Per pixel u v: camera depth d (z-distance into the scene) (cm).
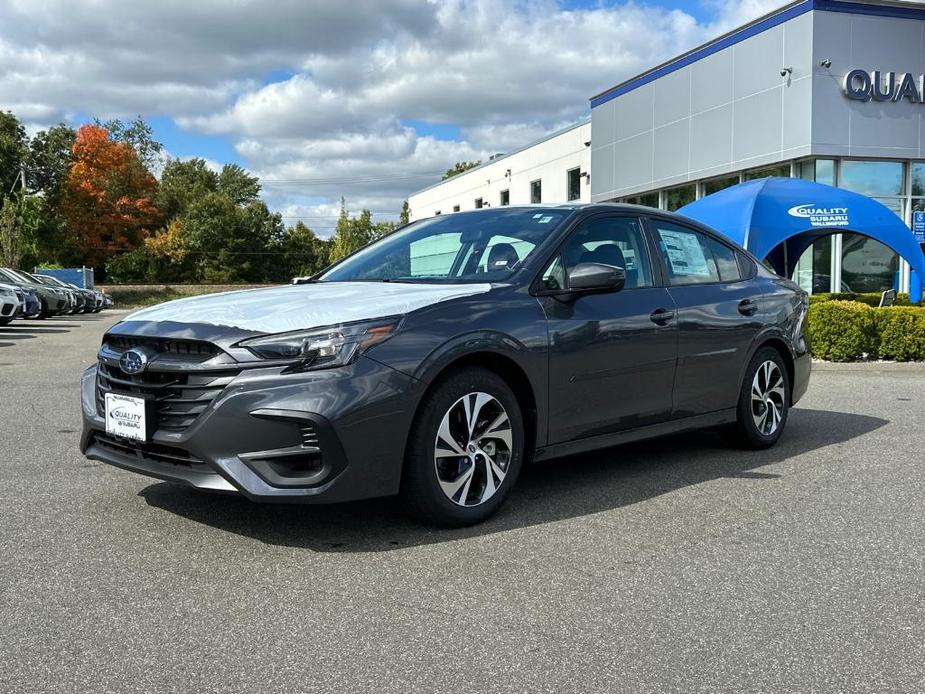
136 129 7344
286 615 292
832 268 1803
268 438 336
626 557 354
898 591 320
